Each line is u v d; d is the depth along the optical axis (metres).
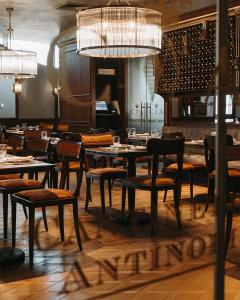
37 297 2.91
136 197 6.54
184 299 2.89
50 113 13.84
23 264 3.56
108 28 5.20
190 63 8.19
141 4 7.52
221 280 1.35
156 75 8.98
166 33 8.46
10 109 13.64
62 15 9.66
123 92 11.41
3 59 8.22
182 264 3.57
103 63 11.41
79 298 2.90
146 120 10.91
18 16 9.77
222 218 1.34
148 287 3.09
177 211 4.71
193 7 7.75
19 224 4.91
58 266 3.52
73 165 5.91
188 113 8.84
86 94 11.54
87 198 5.60
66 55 12.15
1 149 4.32
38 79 13.27
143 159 7.37
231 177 5.08
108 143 6.44
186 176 8.05
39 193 3.74
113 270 3.43
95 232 4.57
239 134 7.27
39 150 4.94
